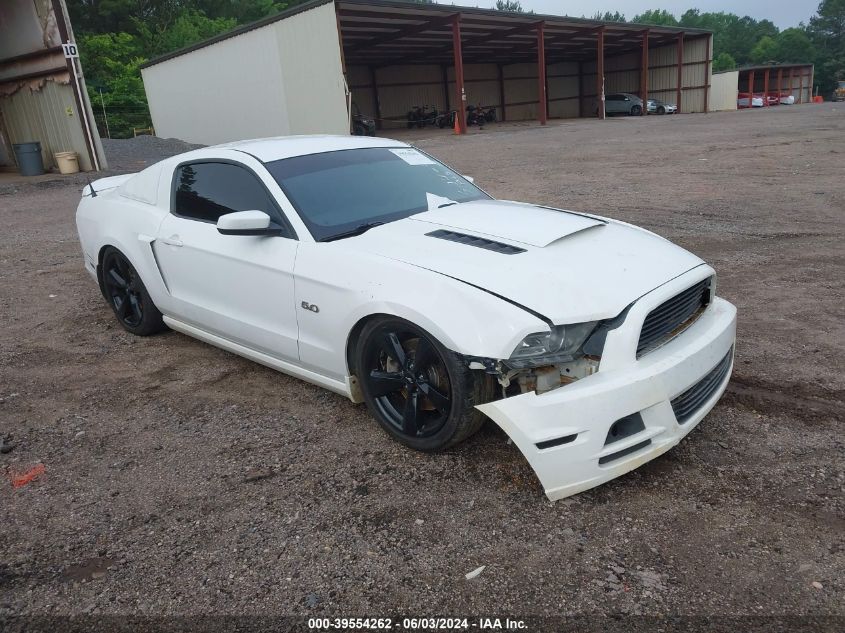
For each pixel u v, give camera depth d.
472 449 3.22
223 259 3.91
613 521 2.66
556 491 2.66
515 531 2.63
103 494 3.04
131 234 4.67
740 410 3.49
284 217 3.65
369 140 4.59
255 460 3.26
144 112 44.53
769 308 5.01
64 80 18.11
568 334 2.69
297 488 3.00
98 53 48.56
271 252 3.62
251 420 3.68
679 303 3.03
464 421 2.90
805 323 4.66
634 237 3.46
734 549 2.47
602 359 2.68
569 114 49.72
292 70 24.30
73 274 7.18
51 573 2.53
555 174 13.43
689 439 3.23
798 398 3.57
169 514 2.86
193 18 61.03
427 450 3.14
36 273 7.27
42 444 3.52
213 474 3.16
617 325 2.72
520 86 46.34
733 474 2.93
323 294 3.33
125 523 2.81
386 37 30.61
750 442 3.18
